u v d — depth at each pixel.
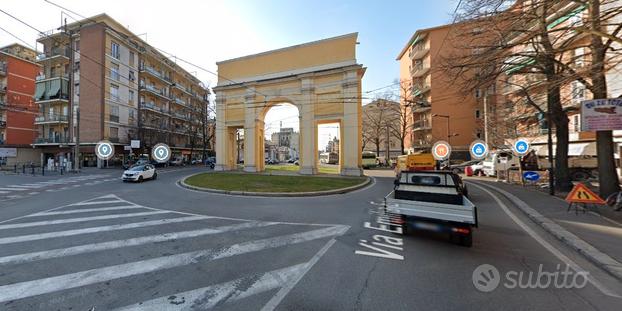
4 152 28.20
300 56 20.69
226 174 19.03
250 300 2.77
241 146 56.91
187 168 30.22
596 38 6.59
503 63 7.96
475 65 7.67
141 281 3.21
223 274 3.41
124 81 31.52
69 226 5.79
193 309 2.61
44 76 31.36
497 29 7.69
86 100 29.09
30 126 33.88
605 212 6.57
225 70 23.34
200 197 9.87
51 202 8.84
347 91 18.92
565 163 10.34
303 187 11.76
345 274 3.38
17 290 2.98
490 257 3.95
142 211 7.39
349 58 19.23
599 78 6.70
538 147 19.50
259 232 5.36
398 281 3.18
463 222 4.30
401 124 35.84
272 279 3.26
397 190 6.29
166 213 7.14
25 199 9.49
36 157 32.84
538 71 9.27
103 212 7.26
